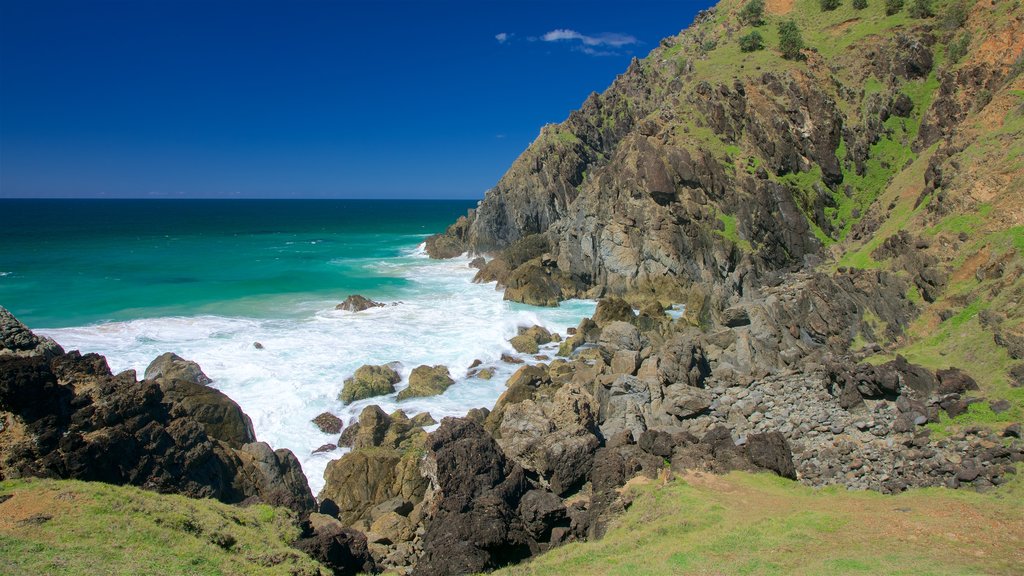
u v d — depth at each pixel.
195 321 48.38
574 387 28.66
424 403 34.66
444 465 21.72
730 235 57.59
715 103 65.62
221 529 17.28
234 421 26.30
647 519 20.36
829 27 78.12
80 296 56.19
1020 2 60.94
